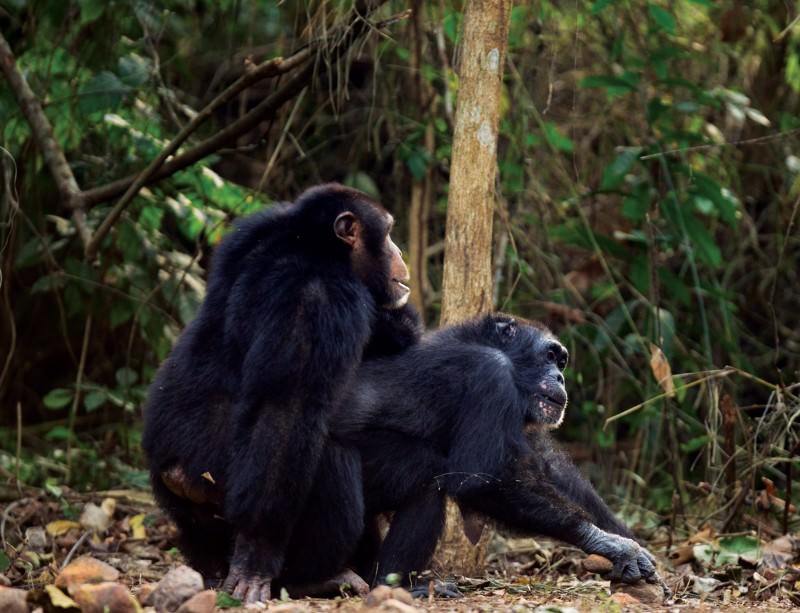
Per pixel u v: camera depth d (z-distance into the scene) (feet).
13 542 39.96
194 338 32.24
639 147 52.24
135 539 40.96
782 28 56.18
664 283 52.08
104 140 51.06
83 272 48.93
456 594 31.30
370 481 32.73
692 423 52.11
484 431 32.48
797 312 59.98
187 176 48.44
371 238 34.04
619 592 32.09
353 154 57.11
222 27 59.26
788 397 44.50
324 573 31.76
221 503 31.37
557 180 56.59
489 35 36.37
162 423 31.81
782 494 45.09
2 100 47.44
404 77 54.08
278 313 30.48
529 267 51.16
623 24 53.21
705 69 57.41
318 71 41.98
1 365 56.54
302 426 29.76
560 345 36.06
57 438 56.34
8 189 44.39
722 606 31.30
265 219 33.24
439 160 50.83
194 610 24.50
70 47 49.24
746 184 60.18
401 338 35.27
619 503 50.34
